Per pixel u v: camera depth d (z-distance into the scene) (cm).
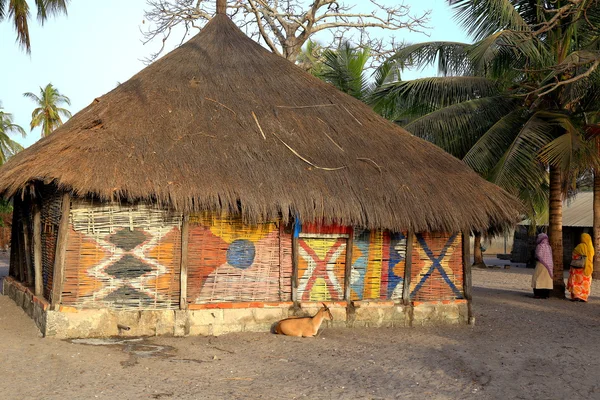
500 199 1045
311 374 705
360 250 1015
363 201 936
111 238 868
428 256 1053
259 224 952
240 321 927
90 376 656
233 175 898
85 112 1025
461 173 1078
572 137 1340
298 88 1157
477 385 676
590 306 1386
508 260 3425
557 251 1536
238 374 695
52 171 800
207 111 1023
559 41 1463
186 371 697
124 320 864
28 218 1099
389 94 1672
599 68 1323
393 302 1023
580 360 823
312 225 975
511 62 1499
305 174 948
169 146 913
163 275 892
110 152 860
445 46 1595
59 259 836
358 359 786
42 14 1830
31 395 583
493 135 1462
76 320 837
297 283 966
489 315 1202
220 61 1171
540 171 1543
